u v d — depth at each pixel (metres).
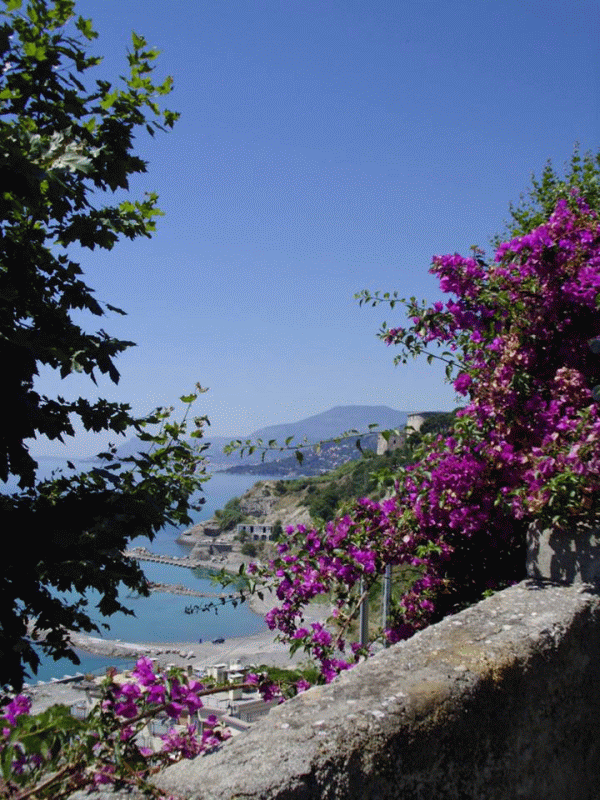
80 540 3.02
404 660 2.42
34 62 3.36
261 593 4.09
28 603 2.97
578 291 3.99
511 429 4.00
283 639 4.12
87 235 3.52
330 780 1.77
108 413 3.60
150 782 1.80
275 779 1.70
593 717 2.91
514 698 2.41
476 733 2.21
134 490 3.59
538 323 4.09
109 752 1.99
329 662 3.79
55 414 3.48
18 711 2.66
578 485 3.17
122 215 3.75
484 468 4.02
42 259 3.65
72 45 3.48
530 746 2.48
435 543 4.19
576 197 4.80
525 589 3.22
